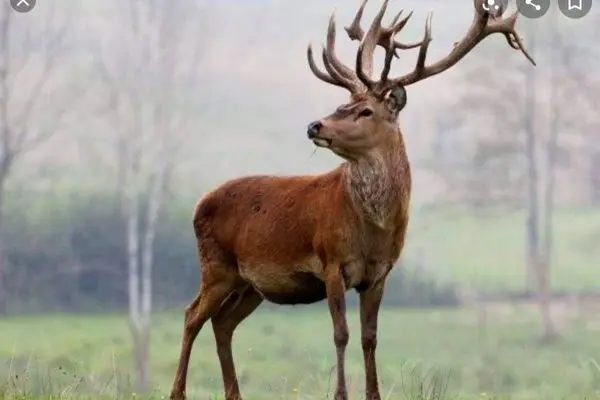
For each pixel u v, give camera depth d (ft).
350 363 282.56
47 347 347.77
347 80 106.22
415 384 148.46
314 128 102.27
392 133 104.01
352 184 103.60
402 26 112.88
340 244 104.47
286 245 109.29
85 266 446.19
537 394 248.73
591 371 292.20
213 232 115.24
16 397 114.62
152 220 398.01
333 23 107.96
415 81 105.19
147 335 353.72
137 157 412.98
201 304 115.75
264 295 112.88
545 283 437.58
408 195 105.70
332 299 104.83
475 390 257.34
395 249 105.60
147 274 385.29
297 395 127.34
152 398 123.85
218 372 272.72
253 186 113.70
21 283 442.09
